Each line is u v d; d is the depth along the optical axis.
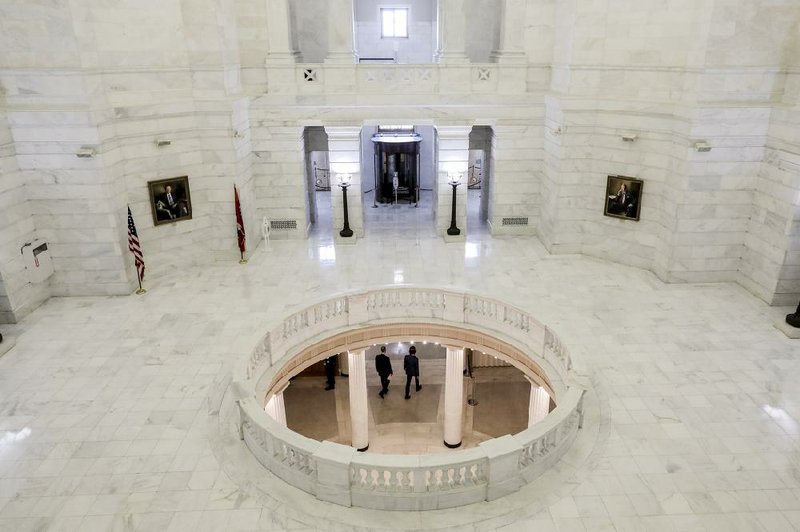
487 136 18.78
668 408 9.56
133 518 7.42
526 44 16.36
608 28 14.12
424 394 16.92
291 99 16.34
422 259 15.95
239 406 8.55
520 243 17.20
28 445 8.84
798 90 12.27
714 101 12.87
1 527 7.33
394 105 16.36
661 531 7.14
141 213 14.27
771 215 12.80
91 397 10.02
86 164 12.83
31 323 12.65
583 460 8.37
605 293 13.71
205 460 8.47
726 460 8.38
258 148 16.70
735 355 11.10
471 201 22.20
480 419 15.84
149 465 8.38
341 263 15.71
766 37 12.43
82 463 8.43
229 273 15.17
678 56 13.47
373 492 7.45
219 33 14.30
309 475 7.70
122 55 13.30
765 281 13.10
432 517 7.36
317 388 17.38
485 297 12.14
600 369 10.64
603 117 14.62
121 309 13.27
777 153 12.52
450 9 16.11
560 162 15.27
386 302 12.71
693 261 14.04
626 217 14.92
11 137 12.49
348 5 16.05
